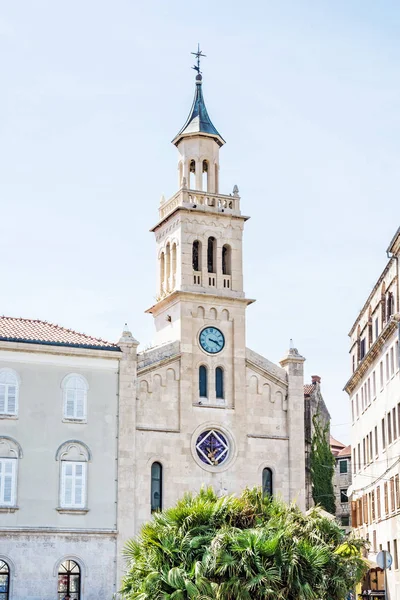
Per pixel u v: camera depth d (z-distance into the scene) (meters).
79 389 67.56
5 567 63.47
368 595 72.88
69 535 65.00
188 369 71.31
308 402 102.00
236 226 75.50
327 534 51.12
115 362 68.94
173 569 44.12
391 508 72.94
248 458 71.62
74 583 64.81
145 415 69.38
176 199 75.44
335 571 48.00
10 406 65.69
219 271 74.06
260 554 43.84
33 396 66.31
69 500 65.69
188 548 45.06
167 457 69.25
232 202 75.75
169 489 68.75
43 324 72.25
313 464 100.31
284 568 43.97
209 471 70.12
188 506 47.69
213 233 74.62
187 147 76.38
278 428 73.06
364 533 87.25
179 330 72.00
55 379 67.12
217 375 72.69
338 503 112.75
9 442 65.12
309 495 99.44
